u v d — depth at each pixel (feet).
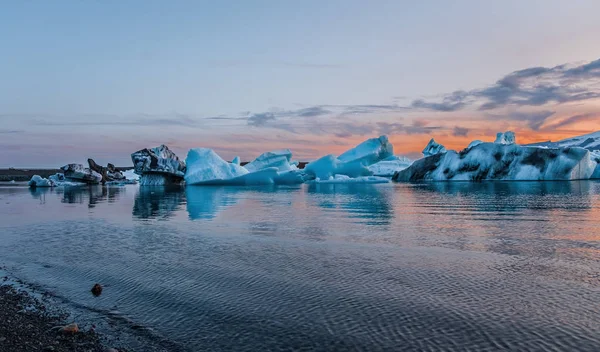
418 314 24.39
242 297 27.81
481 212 70.13
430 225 56.34
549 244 42.50
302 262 36.40
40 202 107.76
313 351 20.31
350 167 218.79
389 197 109.19
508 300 26.37
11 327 23.82
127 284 31.32
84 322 24.40
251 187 179.01
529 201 88.22
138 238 49.73
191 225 59.88
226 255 39.60
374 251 40.42
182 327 23.40
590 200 88.33
